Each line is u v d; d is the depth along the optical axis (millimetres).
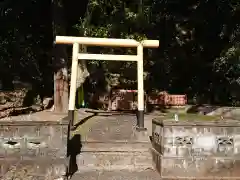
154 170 6496
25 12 13969
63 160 5715
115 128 8445
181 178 5906
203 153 6008
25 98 13062
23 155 5723
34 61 15312
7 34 14188
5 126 5746
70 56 13844
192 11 15289
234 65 14133
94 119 9727
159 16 15094
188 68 16344
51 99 14164
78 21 13008
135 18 11359
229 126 6059
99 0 10703
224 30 14211
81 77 12680
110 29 11125
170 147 6008
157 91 15758
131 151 6984
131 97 13367
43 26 14672
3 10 13383
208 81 15719
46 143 5773
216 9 14242
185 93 16297
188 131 6039
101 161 6770
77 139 7430
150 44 8570
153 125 7113
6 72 14641
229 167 5977
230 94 14820
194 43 15766
